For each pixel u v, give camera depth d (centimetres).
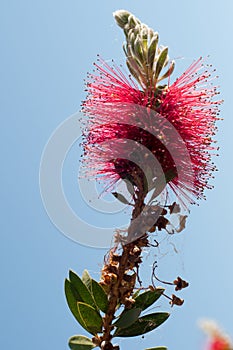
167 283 51
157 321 51
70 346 50
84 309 51
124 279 51
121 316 50
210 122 54
